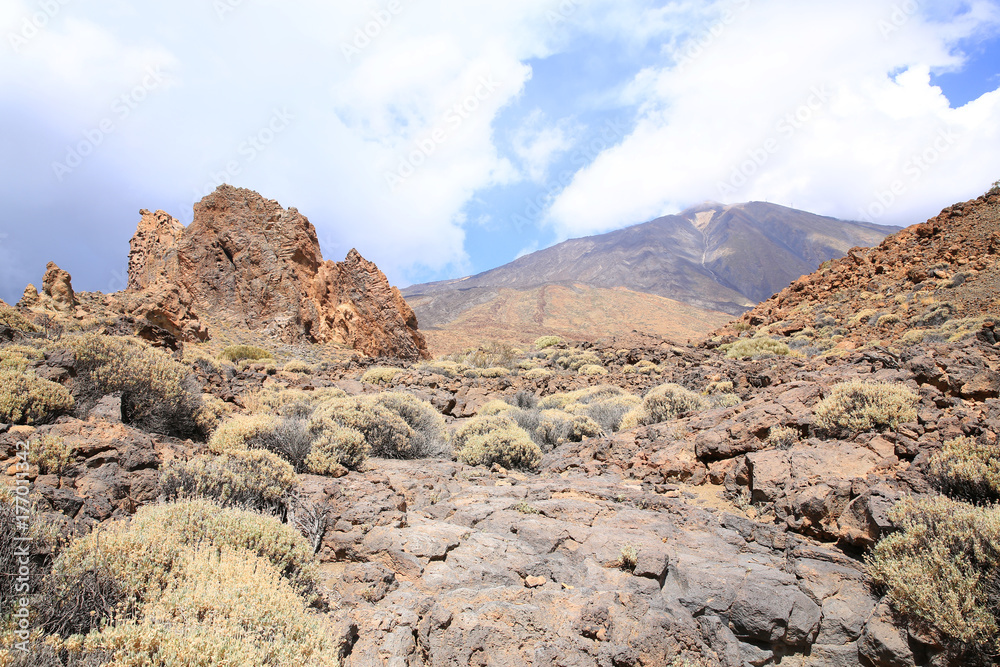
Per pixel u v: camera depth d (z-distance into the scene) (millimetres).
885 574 5297
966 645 4559
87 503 5109
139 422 8719
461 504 7332
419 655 4230
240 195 43750
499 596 4871
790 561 5887
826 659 5012
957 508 5504
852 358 16125
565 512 7094
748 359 24578
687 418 11531
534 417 14531
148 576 3977
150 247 52969
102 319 19250
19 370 8125
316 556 5461
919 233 42156
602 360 30156
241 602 3805
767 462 7816
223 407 11445
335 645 3812
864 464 7238
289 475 6840
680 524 6953
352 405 11070
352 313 43875
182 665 3230
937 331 23875
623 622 4617
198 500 5195
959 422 7371
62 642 3197
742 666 4891
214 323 38312
